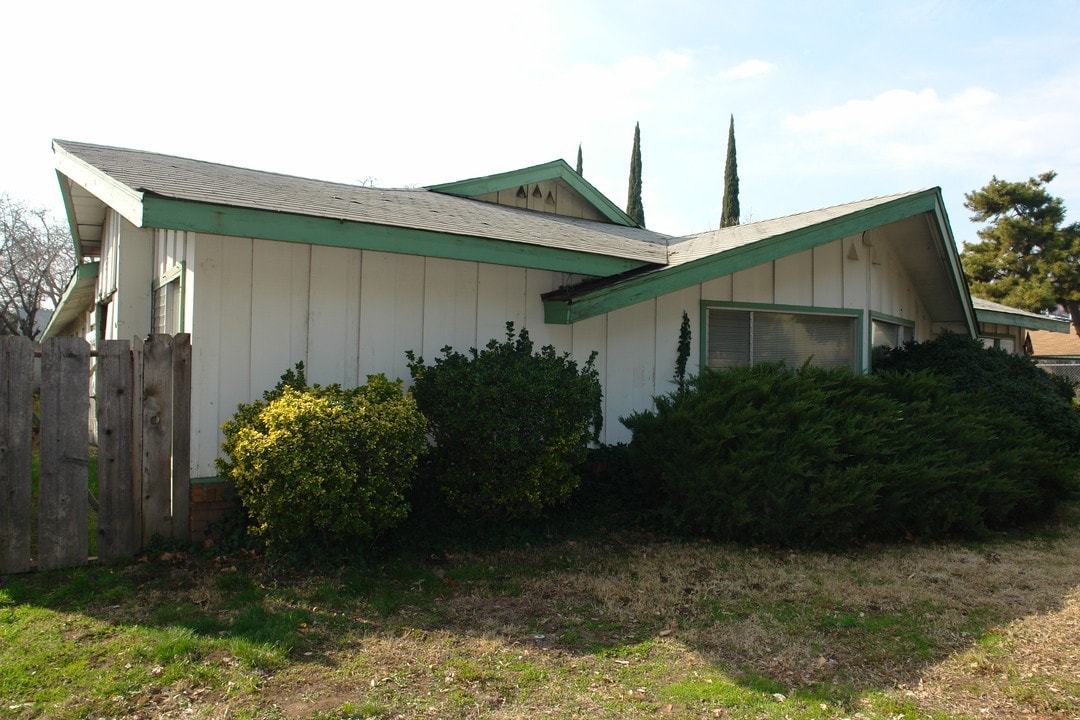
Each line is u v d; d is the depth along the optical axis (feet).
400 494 16.70
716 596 15.89
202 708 10.45
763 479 19.47
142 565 16.43
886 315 33.24
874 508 19.34
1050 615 14.96
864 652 13.07
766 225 31.76
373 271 21.02
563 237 25.29
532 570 17.40
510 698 11.14
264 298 19.31
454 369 18.92
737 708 10.96
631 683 11.72
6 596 14.38
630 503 22.89
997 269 114.11
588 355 25.09
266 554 16.70
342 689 11.19
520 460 18.48
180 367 17.61
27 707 10.27
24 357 15.74
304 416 15.92
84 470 16.26
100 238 36.32
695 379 23.02
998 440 22.63
